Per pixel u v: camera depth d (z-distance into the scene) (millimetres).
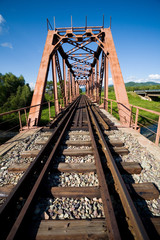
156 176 2773
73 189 2314
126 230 1646
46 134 5461
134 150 3951
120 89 7906
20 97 32531
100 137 4555
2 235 1650
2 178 2768
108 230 1567
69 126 6484
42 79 7949
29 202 1862
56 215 1930
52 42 9469
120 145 4250
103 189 2092
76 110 12430
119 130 5836
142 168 3072
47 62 8484
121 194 2100
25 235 1605
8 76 41344
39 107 7277
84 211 1992
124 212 1913
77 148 4129
